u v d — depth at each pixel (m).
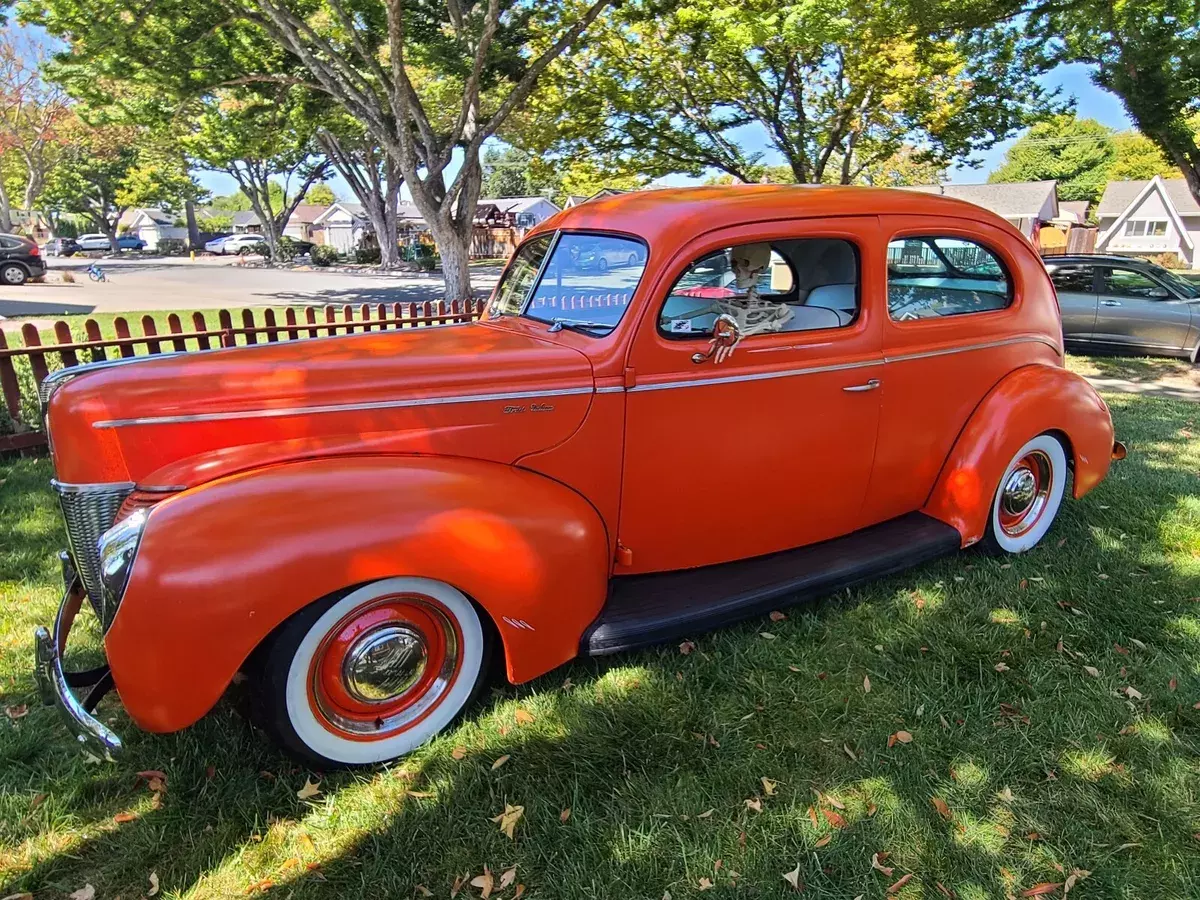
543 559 2.59
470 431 2.72
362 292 22.69
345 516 2.30
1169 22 13.04
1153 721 2.78
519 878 2.13
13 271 24.23
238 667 2.19
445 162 13.30
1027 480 3.97
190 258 50.75
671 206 3.06
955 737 2.68
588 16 12.78
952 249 3.62
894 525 3.74
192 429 2.53
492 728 2.69
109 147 40.28
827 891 2.09
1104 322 11.48
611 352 2.87
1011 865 2.19
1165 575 3.86
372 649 2.45
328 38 13.59
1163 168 60.41
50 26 11.94
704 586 3.12
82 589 2.82
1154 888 2.12
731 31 11.79
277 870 2.16
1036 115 15.59
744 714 2.80
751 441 3.14
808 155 17.14
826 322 3.31
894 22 12.05
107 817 2.33
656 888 2.10
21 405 6.07
